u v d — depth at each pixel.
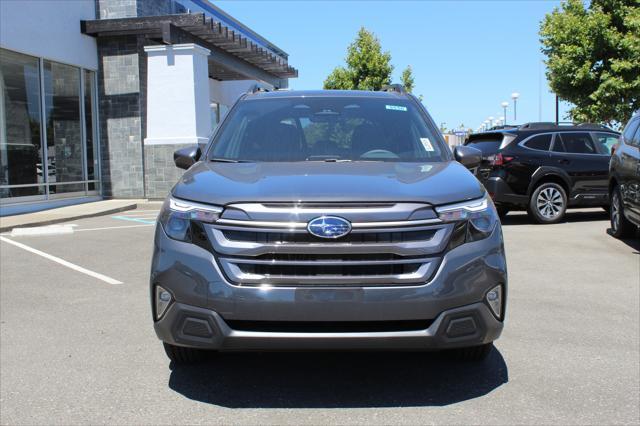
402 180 3.57
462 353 4.00
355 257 3.18
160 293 3.39
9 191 13.80
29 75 14.57
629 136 9.15
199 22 15.95
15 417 3.36
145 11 17.62
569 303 5.68
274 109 4.86
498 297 3.40
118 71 16.92
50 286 6.57
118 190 17.14
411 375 3.91
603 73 19.34
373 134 4.55
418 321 3.24
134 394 3.66
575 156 11.52
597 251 8.41
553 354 4.29
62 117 15.75
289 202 3.25
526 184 11.35
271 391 3.68
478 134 12.18
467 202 3.40
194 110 16.34
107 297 6.08
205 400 3.56
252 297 3.16
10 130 13.93
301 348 3.21
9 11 13.68
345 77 31.98
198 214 3.32
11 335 4.85
